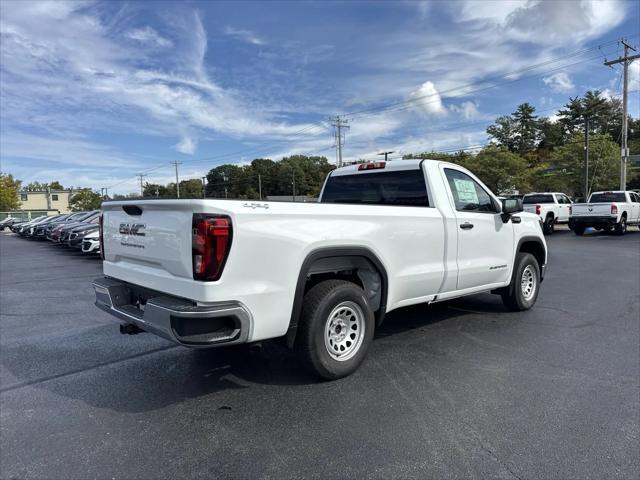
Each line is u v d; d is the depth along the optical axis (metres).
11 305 7.60
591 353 4.65
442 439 3.01
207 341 3.11
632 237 19.38
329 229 3.78
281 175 101.62
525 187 45.38
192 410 3.49
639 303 6.91
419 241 4.64
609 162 38.66
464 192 5.43
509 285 6.15
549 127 93.62
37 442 3.07
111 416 3.43
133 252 3.86
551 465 2.72
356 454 2.85
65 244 19.27
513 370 4.20
